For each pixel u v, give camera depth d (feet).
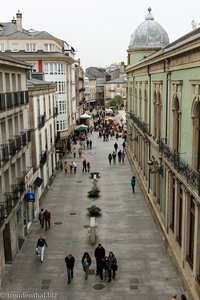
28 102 81.25
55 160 126.00
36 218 83.51
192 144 48.29
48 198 97.81
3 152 57.88
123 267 59.36
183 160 52.39
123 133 198.70
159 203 75.31
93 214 83.46
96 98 466.29
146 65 85.30
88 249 66.49
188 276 50.49
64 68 157.07
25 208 75.15
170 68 61.16
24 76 77.56
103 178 117.29
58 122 156.76
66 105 160.25
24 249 67.36
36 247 65.05
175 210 58.39
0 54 61.11
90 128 229.04
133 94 128.67
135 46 130.00
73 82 206.69
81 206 90.38
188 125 50.55
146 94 95.14
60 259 63.00
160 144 68.59
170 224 63.36
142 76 102.47
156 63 75.05
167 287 53.47
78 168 132.87
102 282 55.26
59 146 136.77
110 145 181.16
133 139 121.19
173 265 59.16
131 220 79.92
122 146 174.09
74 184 111.14
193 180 45.37
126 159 148.87
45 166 102.17
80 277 56.85
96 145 181.68
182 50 48.67
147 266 59.57
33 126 85.66
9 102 63.16
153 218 79.97
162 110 70.49
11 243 61.57
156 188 78.02
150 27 129.29
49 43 176.55
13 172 66.85
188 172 47.75
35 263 61.82
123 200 94.17
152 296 51.42
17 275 57.98
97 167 133.59
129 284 54.54
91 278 56.49
